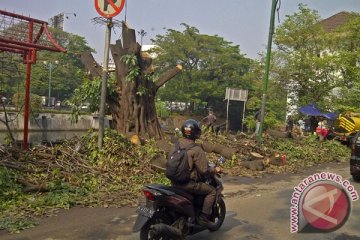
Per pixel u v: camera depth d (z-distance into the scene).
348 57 26.33
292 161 14.82
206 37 49.44
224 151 13.46
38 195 7.82
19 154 9.48
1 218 6.48
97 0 9.98
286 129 23.31
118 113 13.84
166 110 43.28
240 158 13.71
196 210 5.74
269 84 28.22
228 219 7.26
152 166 10.34
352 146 11.51
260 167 12.80
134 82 13.74
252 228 6.76
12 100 18.47
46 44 12.14
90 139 10.66
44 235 5.94
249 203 8.54
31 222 6.41
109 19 10.04
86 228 6.32
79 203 7.59
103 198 8.01
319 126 23.56
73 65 64.81
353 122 24.39
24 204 7.19
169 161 5.47
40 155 9.64
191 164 5.50
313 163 15.34
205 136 15.60
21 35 11.92
